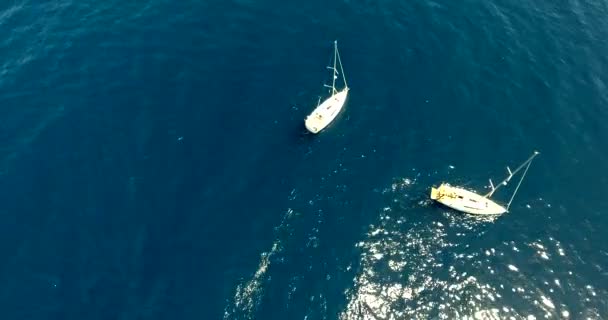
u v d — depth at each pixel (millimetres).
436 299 67125
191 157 81062
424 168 79875
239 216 74938
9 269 70438
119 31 97875
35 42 95750
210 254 71375
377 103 87438
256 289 68125
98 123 85125
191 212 75375
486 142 83188
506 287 68312
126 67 92500
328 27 98812
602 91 90938
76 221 74750
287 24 99438
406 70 92312
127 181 78562
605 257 71625
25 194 77438
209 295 67812
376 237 72625
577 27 101062
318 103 86938
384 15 100938
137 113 86312
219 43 96312
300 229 73562
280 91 89125
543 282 68938
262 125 84750
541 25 100625
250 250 71625
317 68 92312
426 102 87938
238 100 87938
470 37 97625
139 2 102875
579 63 94812
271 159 80750
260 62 93375
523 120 86125
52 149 82188
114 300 67688
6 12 100188
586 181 79250
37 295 68312
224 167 79938
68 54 94125
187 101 87875
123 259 71125
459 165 80312
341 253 71062
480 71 92500
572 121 86375
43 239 73125
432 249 71562
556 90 90375
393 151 81750
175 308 66938
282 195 77000
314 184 78125
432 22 99875
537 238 72875
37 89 89250
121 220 74750
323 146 82188
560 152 82438
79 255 71562
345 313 65938
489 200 75375
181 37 97188
